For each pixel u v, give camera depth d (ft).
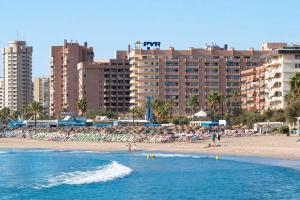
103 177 250.16
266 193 192.85
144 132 628.28
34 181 241.14
